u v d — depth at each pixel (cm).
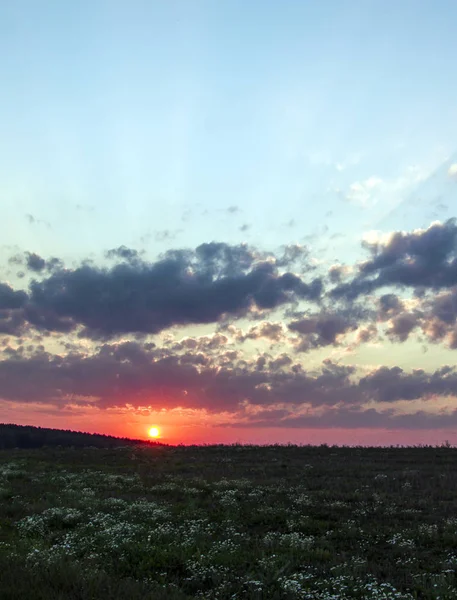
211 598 973
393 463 3506
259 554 1291
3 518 1692
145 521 1681
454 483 2538
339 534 1553
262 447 4731
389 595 940
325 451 4291
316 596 970
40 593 841
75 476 2850
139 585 952
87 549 1282
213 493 2291
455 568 1217
